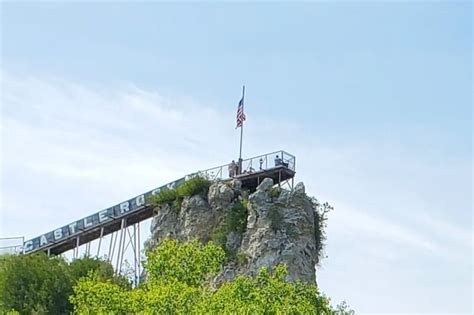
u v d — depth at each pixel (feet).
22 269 312.91
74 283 312.50
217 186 334.03
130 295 205.46
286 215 319.06
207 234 325.62
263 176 336.08
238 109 348.38
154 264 216.33
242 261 310.86
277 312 168.76
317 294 184.85
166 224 336.70
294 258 309.22
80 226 348.18
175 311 184.75
